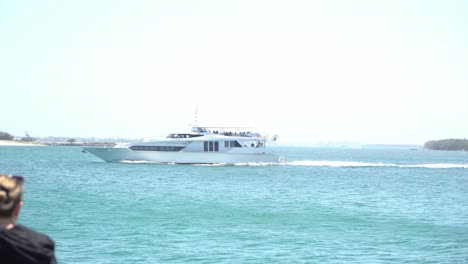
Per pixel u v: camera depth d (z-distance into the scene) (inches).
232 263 995.9
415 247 1183.6
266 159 4055.1
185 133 3927.2
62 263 959.0
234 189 2554.1
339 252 1114.1
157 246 1125.1
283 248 1142.3
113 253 1050.7
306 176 3572.8
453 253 1120.2
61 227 1334.9
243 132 4037.9
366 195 2415.1
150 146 3959.2
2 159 5546.3
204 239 1217.4
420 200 2247.8
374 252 1122.0
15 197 255.6
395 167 5054.1
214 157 3934.5
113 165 3991.1
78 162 4847.4
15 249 244.5
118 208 1729.8
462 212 1856.5
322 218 1616.6
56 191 2262.6
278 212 1727.4
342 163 5300.2
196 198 2112.5
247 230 1355.8
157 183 2775.6
